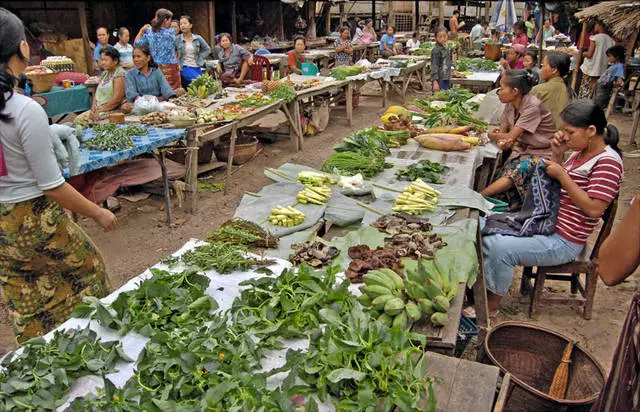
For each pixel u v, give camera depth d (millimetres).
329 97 10445
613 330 3879
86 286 2848
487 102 7008
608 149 3395
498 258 3656
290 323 2078
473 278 2678
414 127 5711
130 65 8859
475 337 3455
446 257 2715
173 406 1661
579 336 3805
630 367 1665
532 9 23375
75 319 2182
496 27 17594
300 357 1855
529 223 3650
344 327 1995
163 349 1913
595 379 2656
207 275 2543
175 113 5582
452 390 1871
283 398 1648
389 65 12195
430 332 2186
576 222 3555
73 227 2719
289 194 3670
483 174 5371
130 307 2150
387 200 3658
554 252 3607
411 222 3176
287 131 9594
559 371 2799
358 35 18062
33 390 1755
